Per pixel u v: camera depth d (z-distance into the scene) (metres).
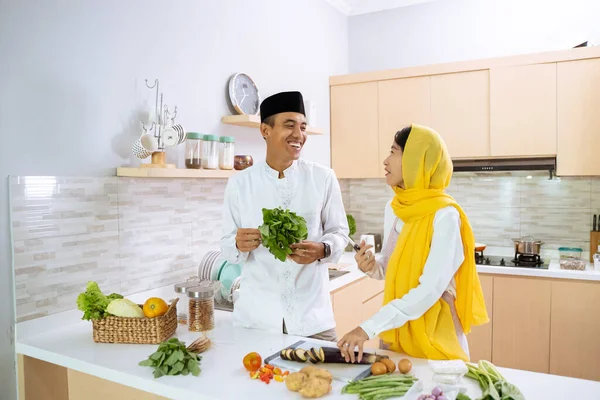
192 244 2.59
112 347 1.72
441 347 1.51
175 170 2.17
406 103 3.75
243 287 2.00
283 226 1.69
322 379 1.31
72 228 2.00
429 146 1.58
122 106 2.20
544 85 3.30
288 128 1.91
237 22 2.92
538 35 3.65
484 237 3.91
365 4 4.17
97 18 2.08
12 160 1.80
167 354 1.49
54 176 1.93
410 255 1.59
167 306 1.85
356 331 1.48
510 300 3.25
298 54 3.57
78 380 1.84
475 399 1.23
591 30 3.49
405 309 1.48
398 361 1.54
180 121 2.50
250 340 1.79
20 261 1.83
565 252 3.36
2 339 1.80
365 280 3.17
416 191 1.61
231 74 2.87
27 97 1.84
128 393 1.69
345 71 4.32
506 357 3.29
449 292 1.60
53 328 1.94
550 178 3.62
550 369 3.16
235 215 2.07
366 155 3.93
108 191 2.14
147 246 2.33
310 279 1.96
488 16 3.80
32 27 1.84
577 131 3.23
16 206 1.81
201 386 1.37
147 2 2.31
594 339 3.04
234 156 2.72
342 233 2.04
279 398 1.28
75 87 2.00
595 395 1.26
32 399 1.80
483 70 3.48
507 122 3.41
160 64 2.39
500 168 3.44
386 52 4.20
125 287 2.22
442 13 3.96
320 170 2.07
